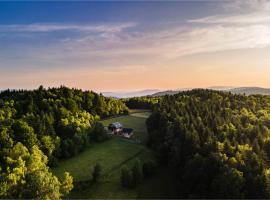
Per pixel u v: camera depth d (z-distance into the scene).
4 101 143.25
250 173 71.62
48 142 106.44
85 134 119.94
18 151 91.50
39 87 167.25
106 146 120.81
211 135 98.44
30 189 75.75
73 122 128.38
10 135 104.25
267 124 119.56
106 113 166.25
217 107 146.00
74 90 171.75
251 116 131.50
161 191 87.56
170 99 176.12
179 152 94.94
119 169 100.12
